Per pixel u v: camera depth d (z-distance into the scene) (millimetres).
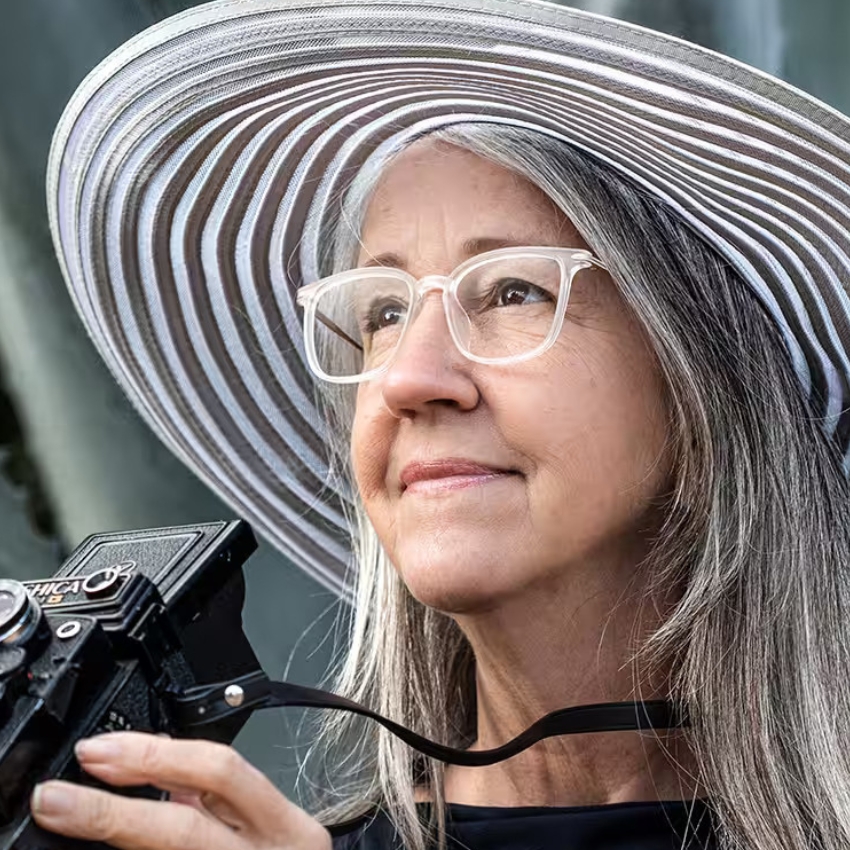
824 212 3977
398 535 4047
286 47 4000
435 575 3895
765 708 4148
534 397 3920
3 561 6371
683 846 4008
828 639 4293
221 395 5129
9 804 2863
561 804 4273
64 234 4703
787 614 4242
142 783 2941
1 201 6223
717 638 4176
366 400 4176
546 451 3924
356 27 3840
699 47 3627
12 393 6359
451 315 3994
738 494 4211
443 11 3711
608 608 4137
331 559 5430
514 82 3842
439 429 3955
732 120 3748
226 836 2961
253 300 4973
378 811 4570
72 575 3557
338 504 5266
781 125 3740
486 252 4078
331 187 4609
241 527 3639
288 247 4867
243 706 3312
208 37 4070
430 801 4461
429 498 3947
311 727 5344
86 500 6418
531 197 4117
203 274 4902
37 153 6234
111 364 5121
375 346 4320
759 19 5215
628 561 4160
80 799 2834
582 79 3744
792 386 4410
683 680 4184
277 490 5328
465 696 4762
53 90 6203
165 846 2883
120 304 4859
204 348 5023
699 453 4172
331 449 5031
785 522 4266
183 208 4668
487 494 3924
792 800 4078
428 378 3902
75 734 3002
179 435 5250
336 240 4613
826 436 4527
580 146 4086
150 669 3193
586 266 4031
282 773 6500
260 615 6559
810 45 5266
